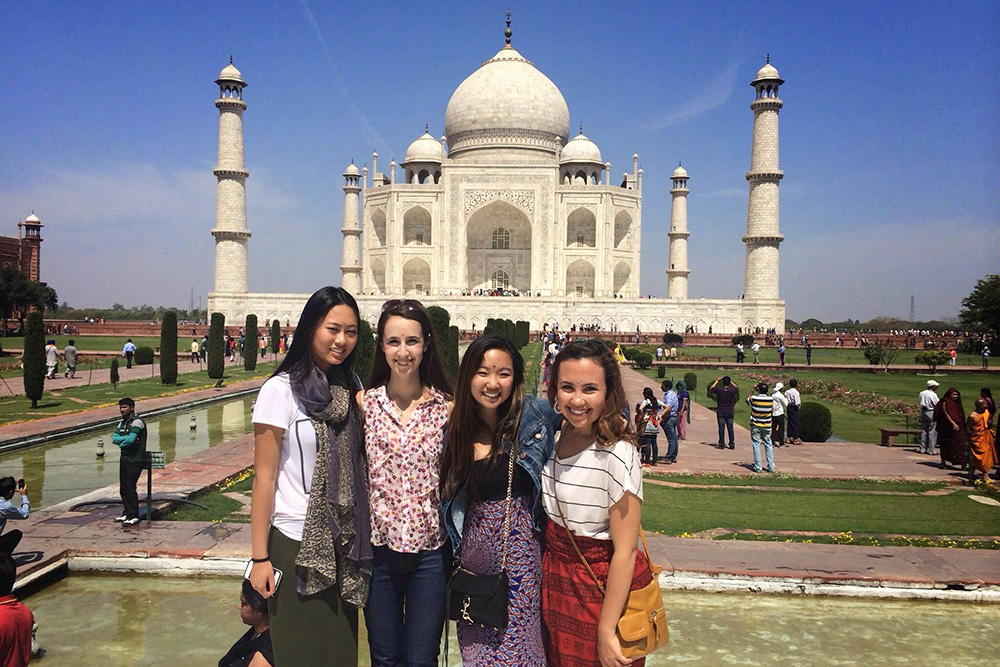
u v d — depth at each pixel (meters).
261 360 47.47
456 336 22.47
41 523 10.23
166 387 29.97
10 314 69.69
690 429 21.59
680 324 65.56
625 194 74.38
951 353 43.81
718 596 8.52
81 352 48.28
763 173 62.78
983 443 14.23
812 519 11.52
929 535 10.67
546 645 4.47
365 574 4.34
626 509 4.05
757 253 64.25
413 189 73.12
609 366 4.11
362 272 81.19
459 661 6.82
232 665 5.18
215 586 8.59
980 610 8.28
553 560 4.36
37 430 18.73
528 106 79.94
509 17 87.25
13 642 5.68
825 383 35.16
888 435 18.81
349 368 4.69
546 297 65.38
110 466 15.80
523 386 4.44
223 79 65.25
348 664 4.39
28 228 80.88
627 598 4.12
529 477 4.40
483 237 79.56
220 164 65.94
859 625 7.80
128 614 7.80
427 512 4.36
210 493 12.41
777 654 7.09
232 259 66.50
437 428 4.41
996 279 60.81
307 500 4.29
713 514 11.76
